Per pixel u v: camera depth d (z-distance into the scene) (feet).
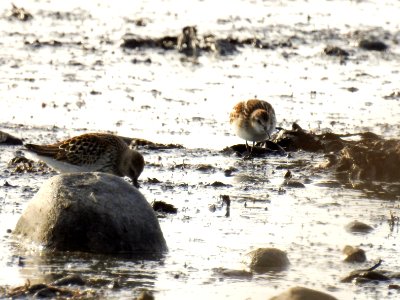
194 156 140.56
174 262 92.27
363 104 174.40
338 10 257.34
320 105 173.17
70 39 223.51
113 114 163.12
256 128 144.36
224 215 109.40
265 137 146.20
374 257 95.71
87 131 150.51
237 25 239.91
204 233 102.17
